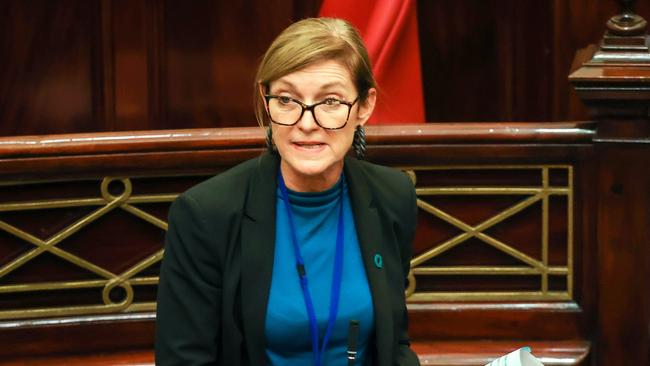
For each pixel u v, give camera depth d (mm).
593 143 7020
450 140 7023
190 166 6891
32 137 6734
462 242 7242
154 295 7105
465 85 9711
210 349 4590
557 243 7215
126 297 7062
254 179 4605
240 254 4504
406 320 4883
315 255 4547
